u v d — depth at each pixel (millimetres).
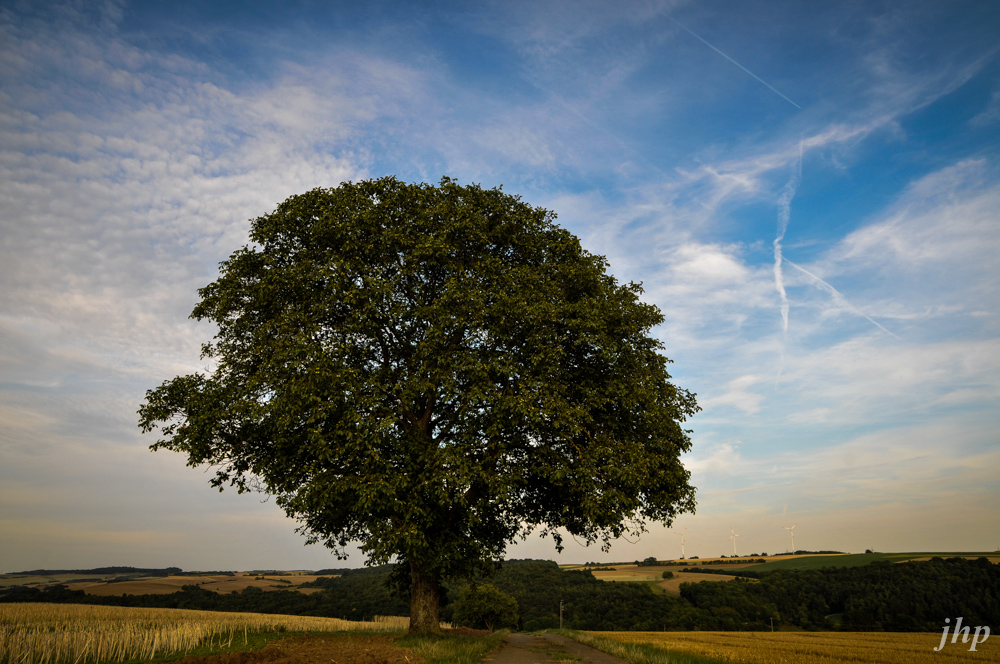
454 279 19172
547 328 18953
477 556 18891
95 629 21766
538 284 19828
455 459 17125
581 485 17891
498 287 19188
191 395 19062
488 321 19094
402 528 16594
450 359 18547
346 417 16984
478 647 17500
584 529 22594
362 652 15508
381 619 41812
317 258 20281
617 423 19469
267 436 19469
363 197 20750
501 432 18531
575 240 21938
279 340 18391
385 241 19547
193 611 45125
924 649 33938
